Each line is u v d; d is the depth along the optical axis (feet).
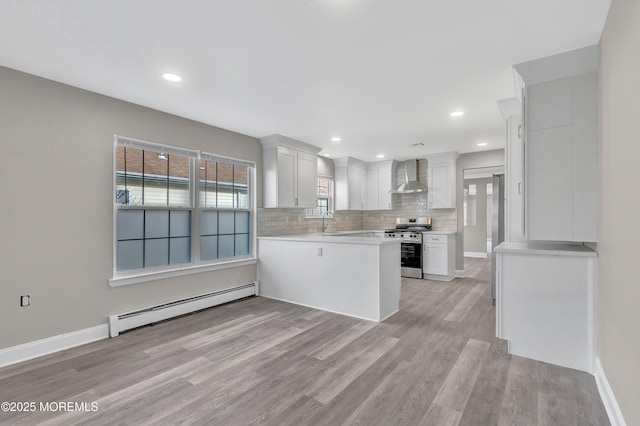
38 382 7.27
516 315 8.51
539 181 8.27
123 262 10.72
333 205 21.40
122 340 9.72
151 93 9.95
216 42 7.06
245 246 15.15
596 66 7.55
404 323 11.24
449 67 8.29
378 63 8.07
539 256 8.18
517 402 6.45
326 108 11.34
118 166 10.58
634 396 4.70
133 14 6.02
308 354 8.71
